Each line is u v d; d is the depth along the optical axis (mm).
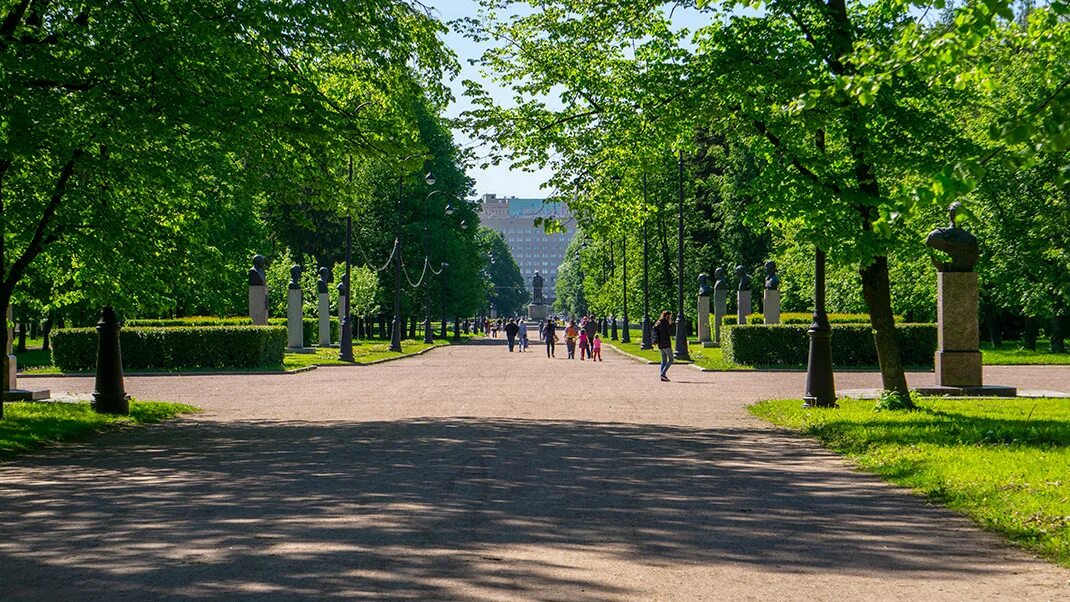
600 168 20141
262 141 16328
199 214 19234
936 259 17719
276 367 37000
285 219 75000
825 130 16906
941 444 13125
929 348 35375
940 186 6723
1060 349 47656
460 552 7117
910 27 8641
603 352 61031
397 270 57344
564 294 176375
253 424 17656
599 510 8922
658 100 17406
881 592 6211
